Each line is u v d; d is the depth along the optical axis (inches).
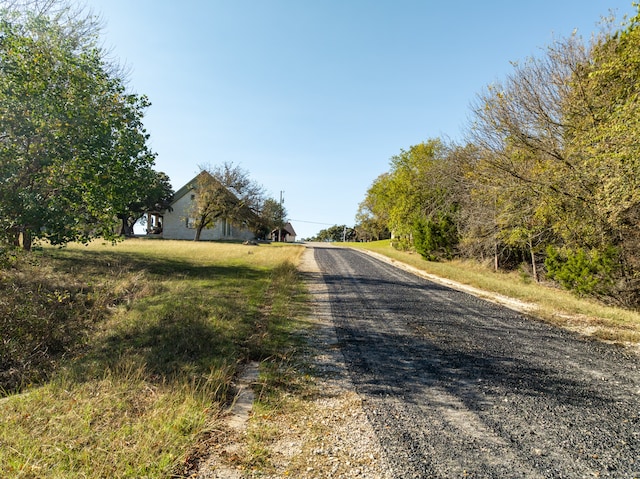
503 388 171.6
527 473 107.0
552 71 557.6
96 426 120.2
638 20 357.1
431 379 181.6
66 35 378.0
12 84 205.5
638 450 120.2
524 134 567.5
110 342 219.3
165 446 111.6
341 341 245.1
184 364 181.8
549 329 292.5
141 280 399.9
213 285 410.0
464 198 847.7
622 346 245.1
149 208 1558.8
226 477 102.0
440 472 106.9
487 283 539.8
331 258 986.7
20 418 123.0
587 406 153.6
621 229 464.1
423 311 349.7
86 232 243.1
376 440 124.6
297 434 127.9
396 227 1402.6
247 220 1620.3
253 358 209.8
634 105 344.2
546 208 529.3
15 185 215.0
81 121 222.1
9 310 231.3
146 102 272.4
